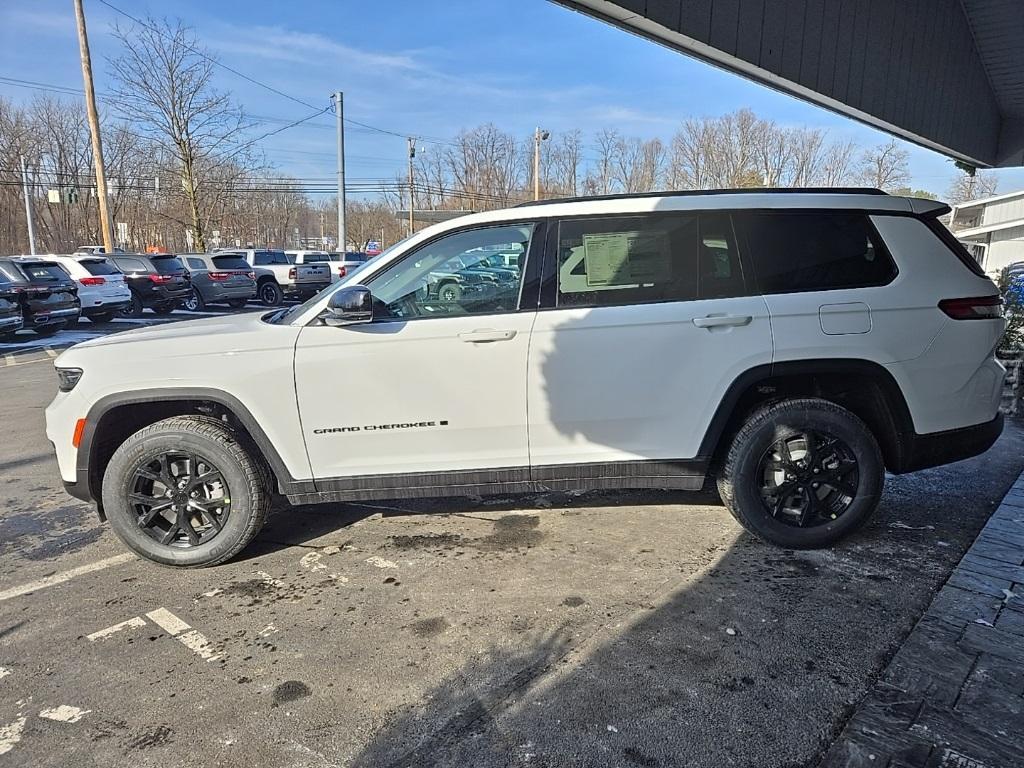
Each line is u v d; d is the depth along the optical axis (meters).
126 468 3.51
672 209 3.46
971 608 2.92
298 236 68.94
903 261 3.47
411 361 3.40
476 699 2.48
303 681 2.62
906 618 2.93
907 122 8.60
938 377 3.46
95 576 3.56
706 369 3.41
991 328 3.56
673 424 3.46
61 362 3.58
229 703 2.50
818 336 3.37
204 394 3.43
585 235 3.46
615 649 2.76
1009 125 12.17
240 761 2.21
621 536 3.86
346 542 3.89
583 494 4.55
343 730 2.34
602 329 3.38
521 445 3.50
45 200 43.03
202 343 3.48
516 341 3.39
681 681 2.54
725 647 2.75
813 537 3.57
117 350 3.51
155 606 3.23
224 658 2.79
